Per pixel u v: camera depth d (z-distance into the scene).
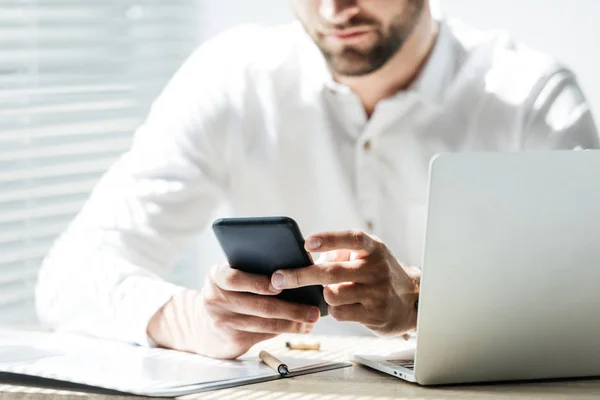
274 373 1.39
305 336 1.78
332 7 1.96
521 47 2.27
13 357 1.46
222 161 2.28
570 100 2.18
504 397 1.27
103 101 3.07
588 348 1.38
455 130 2.18
